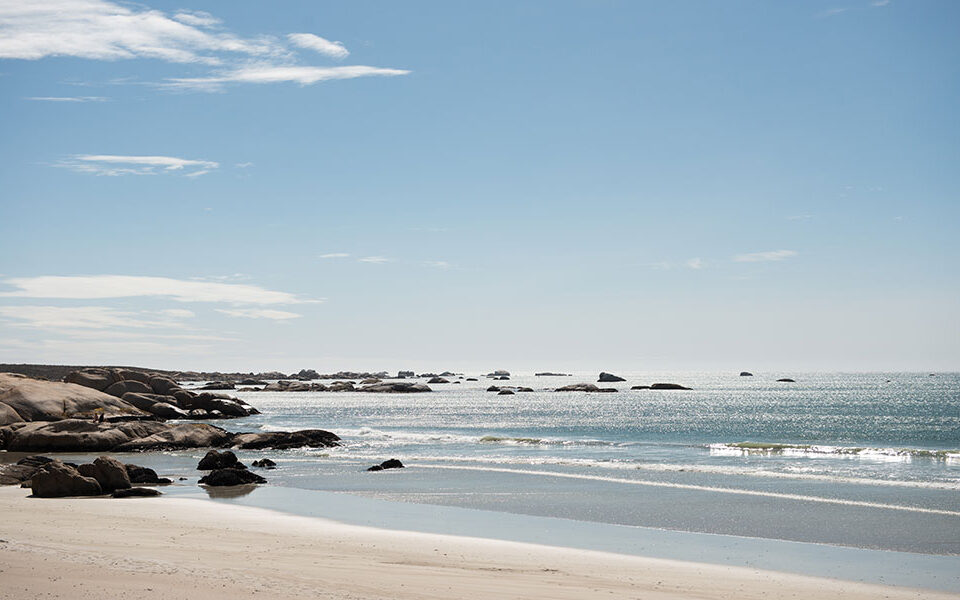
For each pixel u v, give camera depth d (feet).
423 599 45.55
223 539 68.33
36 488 98.27
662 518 86.12
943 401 452.35
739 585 55.01
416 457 160.45
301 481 123.24
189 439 183.11
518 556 64.54
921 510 89.25
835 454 156.87
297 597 43.60
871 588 54.95
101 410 217.15
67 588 42.70
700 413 358.64
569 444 189.16
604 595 49.57
